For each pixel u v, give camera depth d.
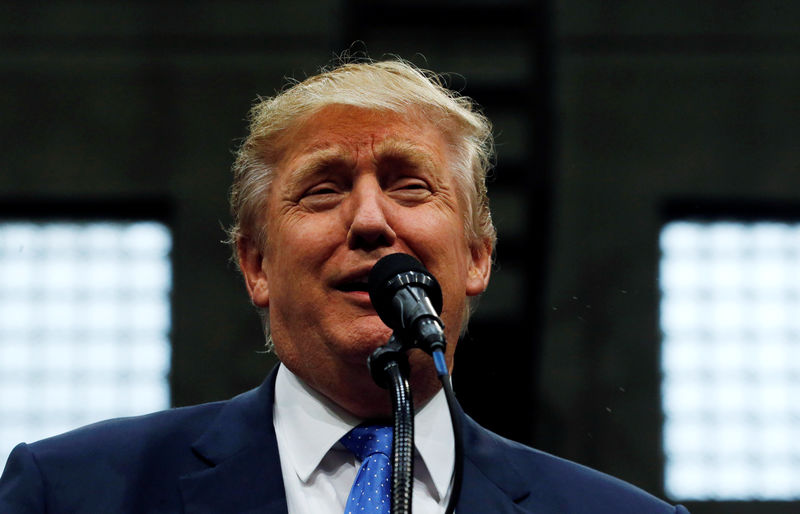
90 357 25.69
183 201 25.58
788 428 25.45
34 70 25.91
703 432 25.38
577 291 25.12
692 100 25.83
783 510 24.97
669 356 25.59
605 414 24.66
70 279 25.83
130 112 25.86
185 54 26.09
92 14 26.23
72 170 25.58
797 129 25.66
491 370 24.30
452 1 25.17
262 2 26.22
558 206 25.47
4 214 25.89
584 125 25.73
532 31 24.92
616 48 26.06
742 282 25.66
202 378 24.89
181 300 25.27
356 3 25.19
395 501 5.73
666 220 25.84
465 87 24.84
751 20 26.08
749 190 25.53
